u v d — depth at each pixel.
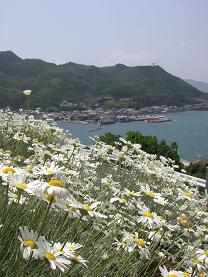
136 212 4.98
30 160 5.20
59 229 3.89
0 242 3.10
